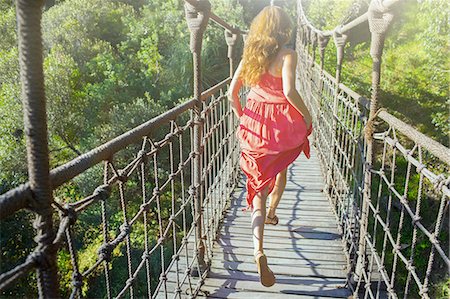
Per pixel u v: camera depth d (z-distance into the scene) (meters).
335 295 2.32
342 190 3.29
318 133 5.10
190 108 2.23
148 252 1.69
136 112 13.37
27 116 0.80
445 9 8.14
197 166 2.39
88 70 16.06
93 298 8.71
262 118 2.20
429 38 9.08
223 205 3.48
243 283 2.43
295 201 3.76
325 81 4.58
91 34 17.67
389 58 10.92
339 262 2.68
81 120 13.91
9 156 12.16
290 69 2.07
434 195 7.23
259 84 2.21
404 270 6.42
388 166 7.90
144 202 1.63
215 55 17.30
